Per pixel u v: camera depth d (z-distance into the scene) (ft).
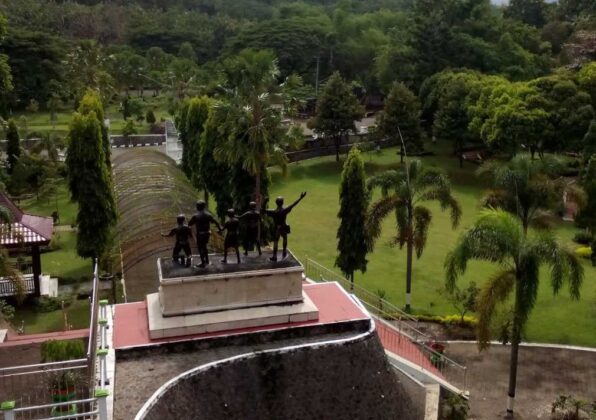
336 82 227.40
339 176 218.79
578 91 194.70
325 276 126.82
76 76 273.33
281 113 123.13
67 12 433.07
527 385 92.32
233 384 61.16
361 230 116.26
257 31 363.97
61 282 120.06
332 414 64.13
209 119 142.10
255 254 76.28
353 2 561.02
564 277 82.79
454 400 80.02
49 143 205.36
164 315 68.69
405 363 83.41
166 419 55.47
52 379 58.70
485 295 80.38
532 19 410.52
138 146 250.78
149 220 114.52
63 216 165.27
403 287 126.82
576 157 217.15
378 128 235.81
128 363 63.57
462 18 303.48
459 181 211.61
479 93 218.38
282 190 200.95
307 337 70.64
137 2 539.29
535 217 101.35
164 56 390.21
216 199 143.54
